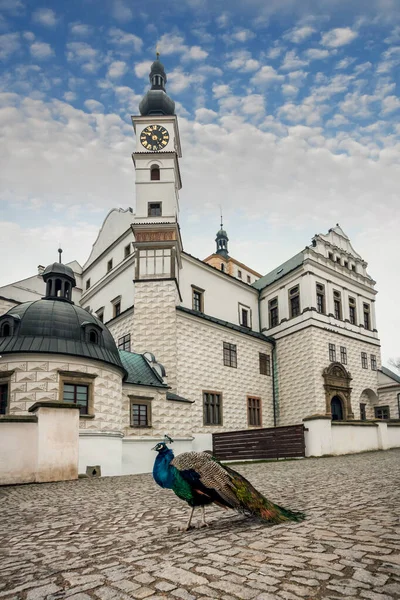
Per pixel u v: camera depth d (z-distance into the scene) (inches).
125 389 1058.1
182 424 1160.8
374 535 220.7
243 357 1521.9
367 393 1690.5
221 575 172.1
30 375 833.5
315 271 1589.6
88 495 463.5
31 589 174.6
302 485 463.5
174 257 1337.4
